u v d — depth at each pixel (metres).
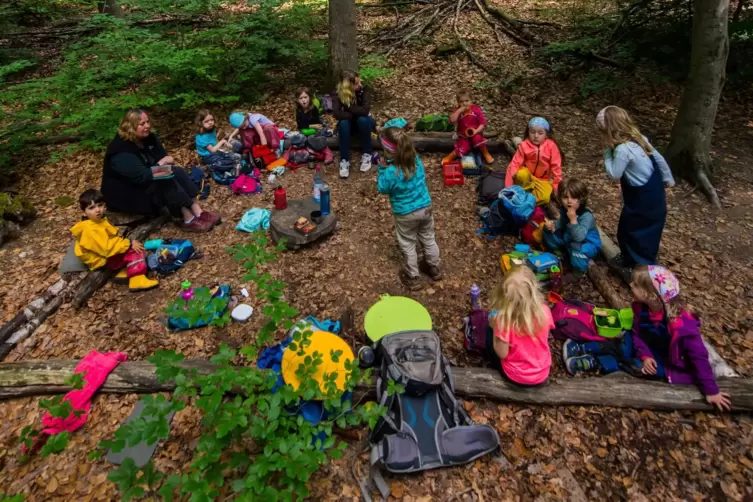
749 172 5.54
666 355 3.29
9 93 6.38
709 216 4.92
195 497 2.10
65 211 5.39
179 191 4.87
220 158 5.70
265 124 5.88
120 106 6.12
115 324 3.96
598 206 5.16
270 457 2.27
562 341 3.66
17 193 5.70
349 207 5.27
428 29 9.93
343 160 5.73
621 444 3.02
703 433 3.05
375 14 11.02
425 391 3.01
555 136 6.41
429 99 7.48
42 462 3.01
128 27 7.39
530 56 8.52
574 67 7.94
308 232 4.54
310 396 2.45
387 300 3.79
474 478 2.87
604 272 4.30
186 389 2.50
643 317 3.28
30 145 6.53
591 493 2.79
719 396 3.07
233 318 3.93
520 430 3.12
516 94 7.49
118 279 4.34
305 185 5.66
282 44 7.68
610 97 7.17
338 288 4.24
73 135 6.64
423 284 4.25
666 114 6.69
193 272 4.47
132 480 2.13
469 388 3.24
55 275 4.43
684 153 5.29
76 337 3.84
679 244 4.56
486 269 4.41
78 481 2.90
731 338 3.62
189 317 2.70
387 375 3.10
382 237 4.84
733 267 4.27
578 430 3.10
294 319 3.90
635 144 3.73
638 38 7.82
